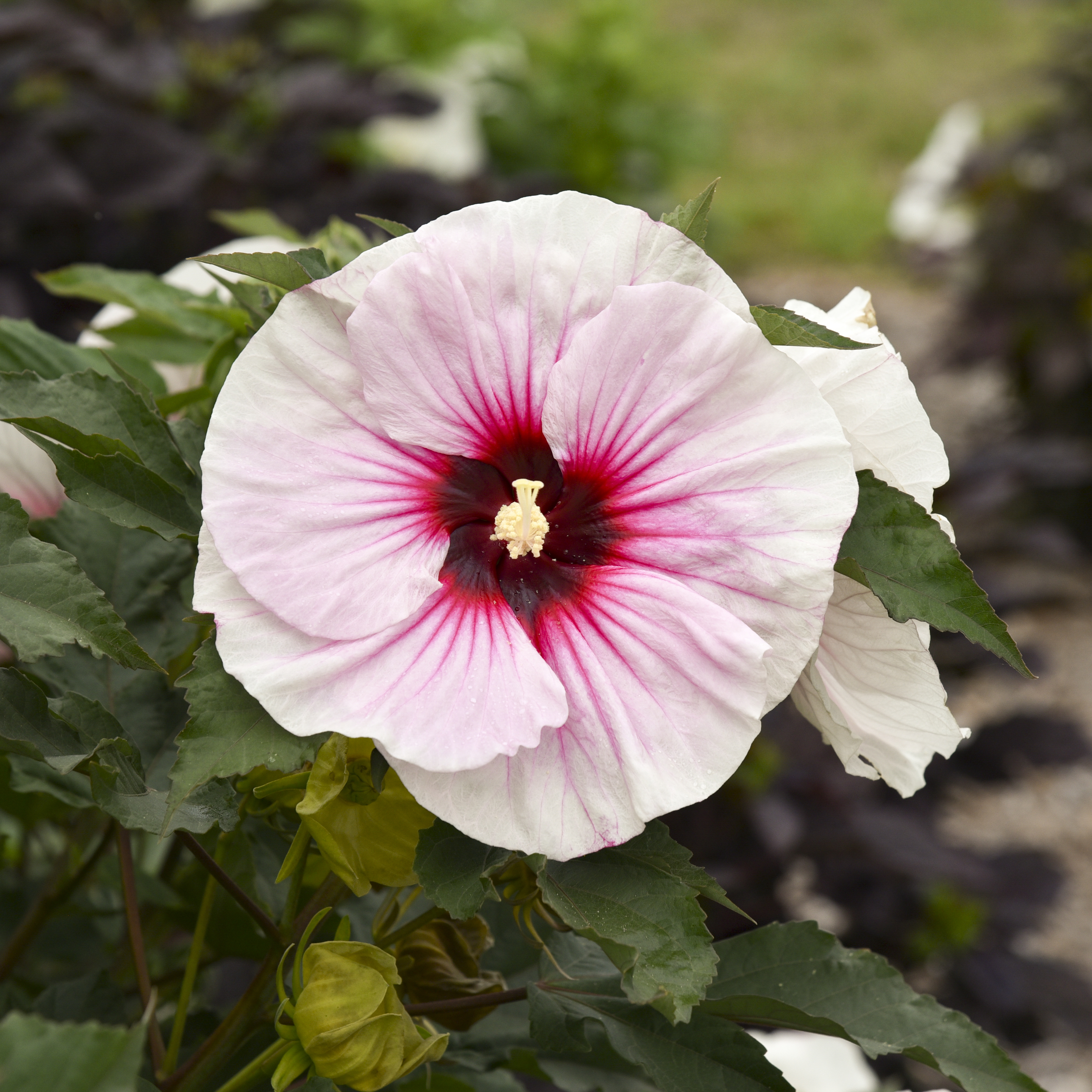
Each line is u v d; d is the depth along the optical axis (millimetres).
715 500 909
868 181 7027
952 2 9398
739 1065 965
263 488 891
